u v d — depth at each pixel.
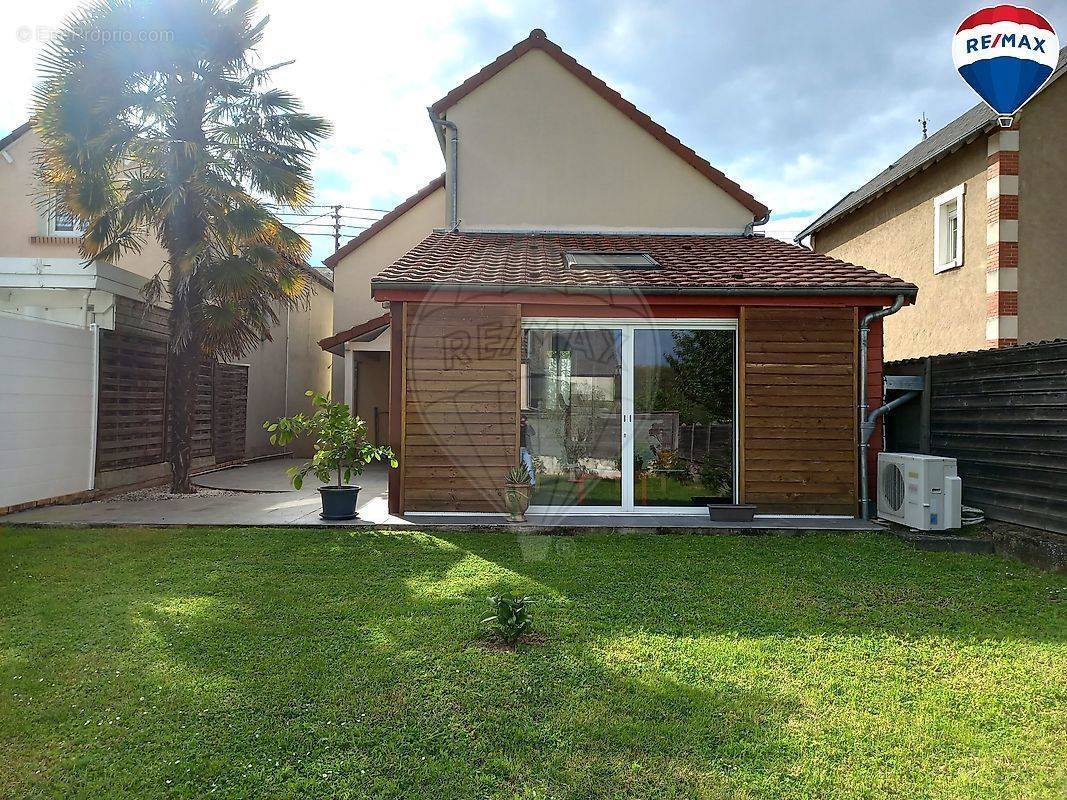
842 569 5.00
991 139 9.81
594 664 3.14
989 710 2.73
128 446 8.80
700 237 9.16
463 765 2.27
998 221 9.63
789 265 7.33
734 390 6.83
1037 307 9.58
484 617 3.79
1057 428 5.53
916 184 11.91
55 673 2.99
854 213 14.16
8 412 6.71
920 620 3.88
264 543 5.67
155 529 6.22
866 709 2.73
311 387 16.84
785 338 6.70
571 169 9.27
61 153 7.55
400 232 13.76
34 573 4.66
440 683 2.91
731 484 6.82
